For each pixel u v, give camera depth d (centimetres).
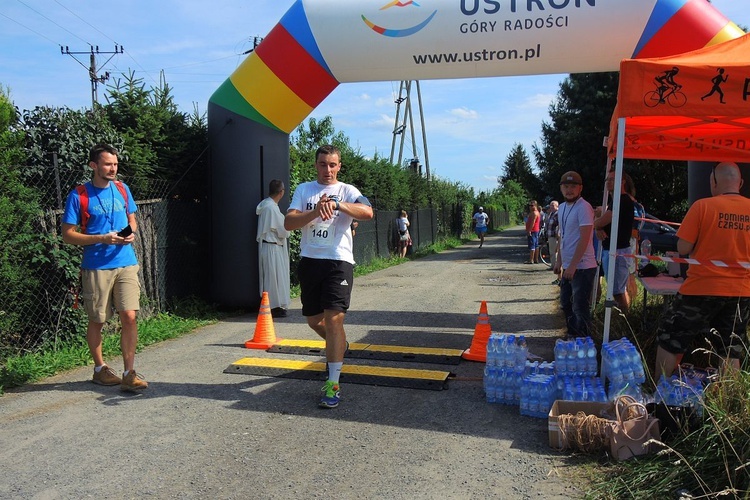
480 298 1041
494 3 727
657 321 602
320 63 804
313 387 522
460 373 563
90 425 434
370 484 342
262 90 826
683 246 430
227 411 462
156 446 397
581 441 372
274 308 854
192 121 943
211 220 880
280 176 876
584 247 560
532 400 441
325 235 475
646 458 348
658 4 688
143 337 700
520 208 8194
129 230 498
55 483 346
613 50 715
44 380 546
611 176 663
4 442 404
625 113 436
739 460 299
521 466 360
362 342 691
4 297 589
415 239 2400
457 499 323
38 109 684
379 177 1948
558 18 711
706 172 711
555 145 2389
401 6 756
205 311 877
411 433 416
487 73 773
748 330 492
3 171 588
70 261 643
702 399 346
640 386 437
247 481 347
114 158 508
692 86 420
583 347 461
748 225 418
